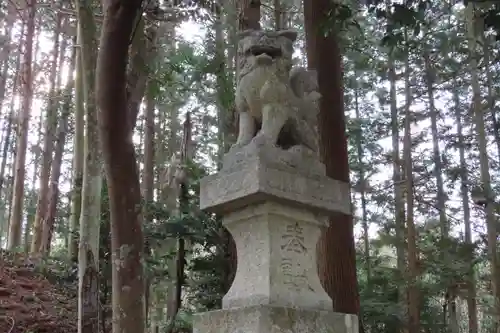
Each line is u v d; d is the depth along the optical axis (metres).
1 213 26.16
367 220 18.94
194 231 11.03
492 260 14.16
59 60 20.61
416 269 15.32
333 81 9.66
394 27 6.30
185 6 11.61
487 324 22.42
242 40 5.60
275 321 4.52
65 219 22.62
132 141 6.77
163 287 15.42
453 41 14.27
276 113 5.25
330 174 9.23
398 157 17.88
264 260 4.91
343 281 8.83
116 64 6.56
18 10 16.70
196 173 11.66
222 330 4.76
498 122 17.17
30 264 14.41
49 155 18.88
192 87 16.08
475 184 16.36
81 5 8.54
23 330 10.53
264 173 4.82
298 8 18.83
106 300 12.00
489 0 5.03
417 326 14.46
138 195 6.70
